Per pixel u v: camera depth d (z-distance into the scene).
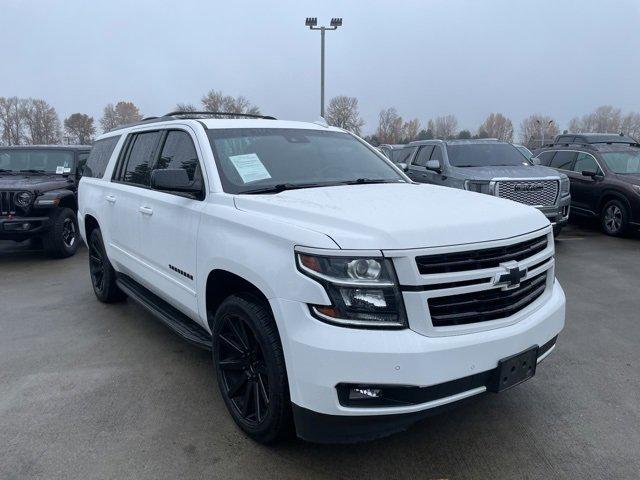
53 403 3.64
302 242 2.62
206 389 3.86
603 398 3.67
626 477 2.81
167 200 3.96
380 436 2.57
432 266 2.54
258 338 2.89
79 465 2.94
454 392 2.59
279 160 3.92
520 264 2.83
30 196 8.27
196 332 3.86
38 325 5.27
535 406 3.56
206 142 3.78
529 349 2.82
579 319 5.36
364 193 3.46
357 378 2.45
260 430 3.00
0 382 3.98
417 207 3.00
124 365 4.28
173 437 3.22
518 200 8.77
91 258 6.06
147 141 4.72
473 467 2.91
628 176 10.34
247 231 3.02
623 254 8.71
